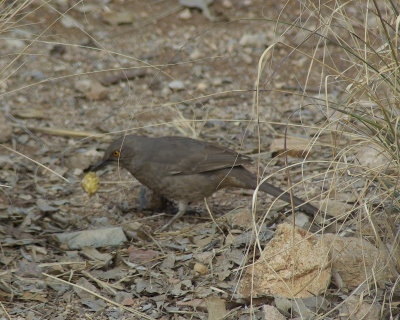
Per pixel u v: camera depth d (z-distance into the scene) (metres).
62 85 15.84
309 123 13.88
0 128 13.55
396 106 8.30
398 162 7.80
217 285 8.58
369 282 8.05
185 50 17.16
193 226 10.50
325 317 7.77
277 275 7.56
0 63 16.05
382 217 8.84
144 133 13.82
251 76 16.12
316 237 8.47
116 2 18.88
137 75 16.22
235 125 14.10
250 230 9.77
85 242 9.87
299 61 16.27
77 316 8.09
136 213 11.24
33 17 17.47
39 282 8.78
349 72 10.30
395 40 7.99
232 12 18.64
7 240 9.84
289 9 17.41
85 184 11.29
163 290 8.57
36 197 11.63
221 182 10.67
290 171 12.03
